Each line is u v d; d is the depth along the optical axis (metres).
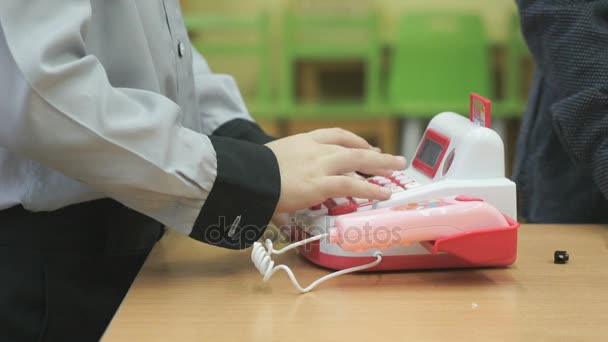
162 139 0.79
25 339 0.88
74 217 0.91
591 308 0.74
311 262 0.90
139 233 0.95
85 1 0.81
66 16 0.78
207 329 0.70
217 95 1.17
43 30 0.76
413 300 0.77
